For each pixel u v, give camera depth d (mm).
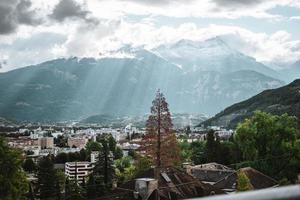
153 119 67250
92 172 97062
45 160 92938
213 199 2391
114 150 182375
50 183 90812
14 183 42062
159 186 43219
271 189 2395
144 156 69625
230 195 2414
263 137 84000
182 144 146750
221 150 105188
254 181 64438
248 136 85062
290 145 80875
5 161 41531
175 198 42188
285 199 2289
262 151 84562
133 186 43094
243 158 92688
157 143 66750
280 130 83000
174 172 46312
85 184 96562
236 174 65750
